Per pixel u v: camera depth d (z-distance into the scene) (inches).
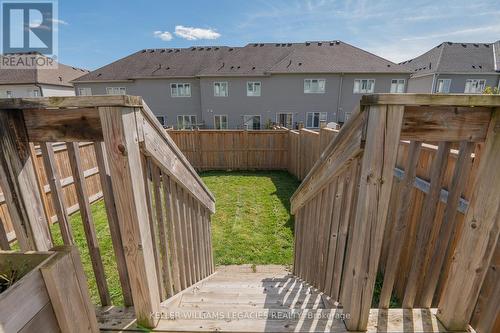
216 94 668.1
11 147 44.5
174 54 759.1
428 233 51.6
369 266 45.5
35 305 30.1
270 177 297.7
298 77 650.8
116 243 55.4
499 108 39.6
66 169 178.1
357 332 50.1
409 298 55.7
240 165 332.5
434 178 48.9
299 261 104.4
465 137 41.6
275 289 84.0
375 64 655.8
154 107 702.5
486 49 772.6
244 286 88.4
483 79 717.9
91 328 38.9
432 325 51.7
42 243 49.7
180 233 71.4
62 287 32.9
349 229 57.8
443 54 759.1
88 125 43.9
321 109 665.6
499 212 42.6
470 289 47.0
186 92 692.7
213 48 771.4
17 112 44.3
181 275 74.0
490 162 41.8
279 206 207.8
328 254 66.8
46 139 45.2
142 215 47.2
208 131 323.0
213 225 174.9
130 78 681.6
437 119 40.8
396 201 94.8
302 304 66.9
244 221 180.5
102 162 50.6
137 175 45.0
